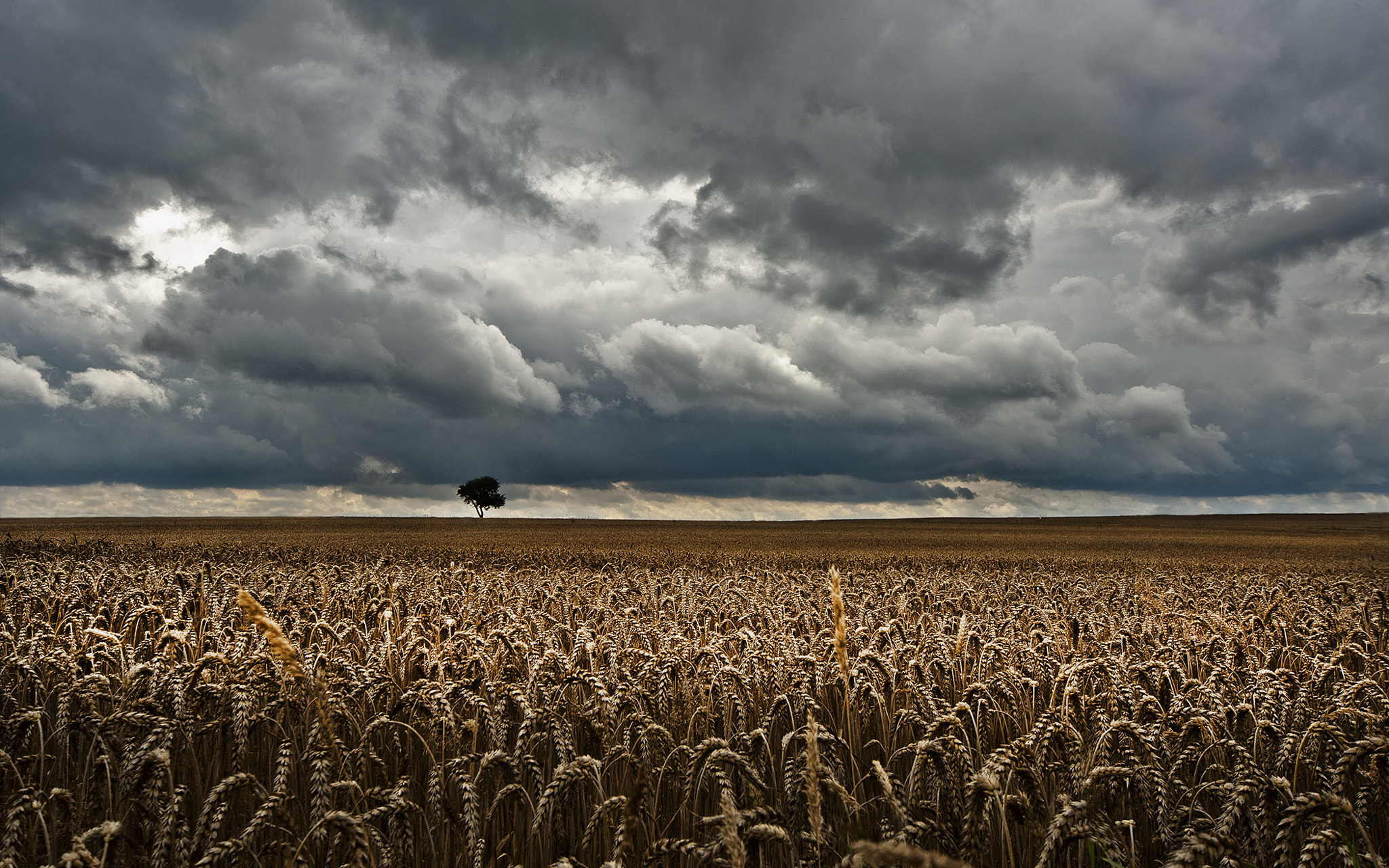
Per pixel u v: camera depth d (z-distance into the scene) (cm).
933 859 162
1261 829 364
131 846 351
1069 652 756
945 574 2161
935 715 482
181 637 623
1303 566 3409
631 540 6594
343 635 759
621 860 355
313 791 355
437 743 483
